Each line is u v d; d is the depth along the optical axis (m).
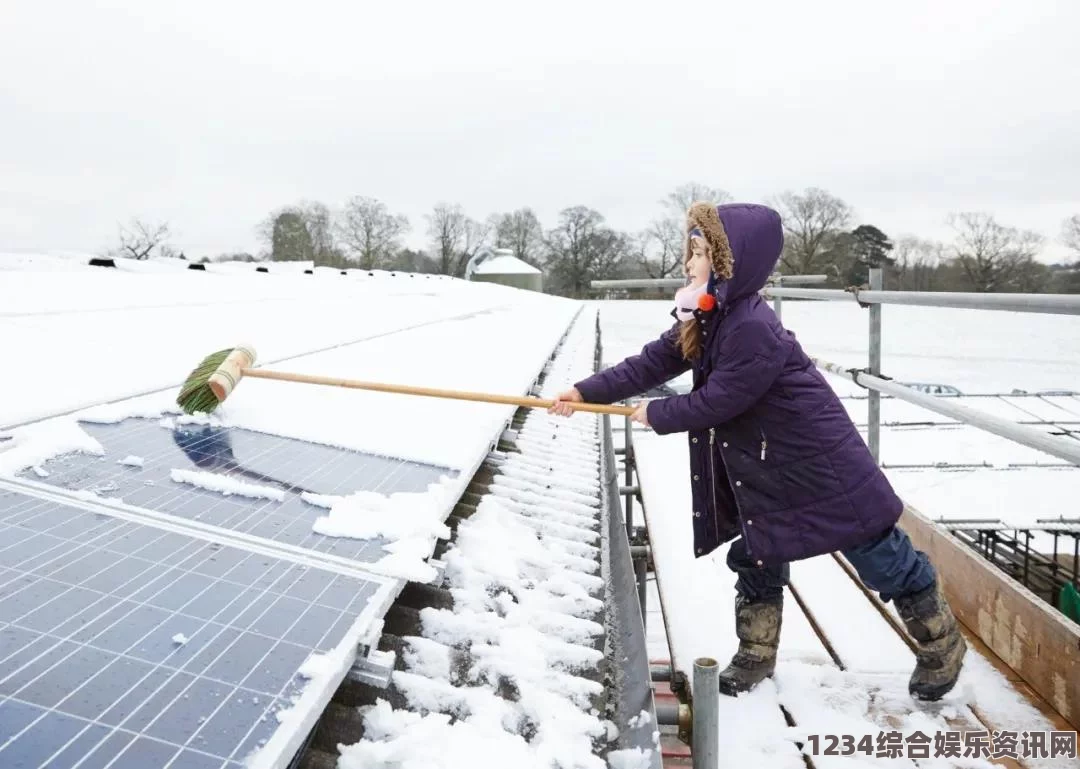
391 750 1.37
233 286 8.73
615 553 2.49
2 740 1.02
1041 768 2.16
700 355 2.40
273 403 3.00
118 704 1.13
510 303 13.50
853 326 40.22
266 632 1.38
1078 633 2.31
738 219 2.16
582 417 4.80
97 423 2.48
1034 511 8.69
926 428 12.65
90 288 6.45
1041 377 28.88
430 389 2.74
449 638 1.84
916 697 2.47
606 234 70.69
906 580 2.30
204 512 1.88
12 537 1.59
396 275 18.95
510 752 1.44
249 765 1.04
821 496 2.23
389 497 2.11
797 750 2.26
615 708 1.72
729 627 3.04
